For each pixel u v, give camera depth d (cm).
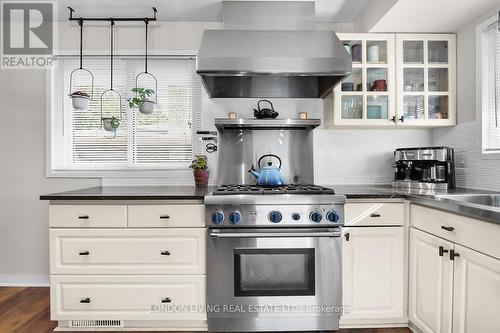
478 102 218
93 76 277
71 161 277
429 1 197
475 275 142
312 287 198
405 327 208
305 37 220
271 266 199
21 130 276
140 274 200
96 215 199
